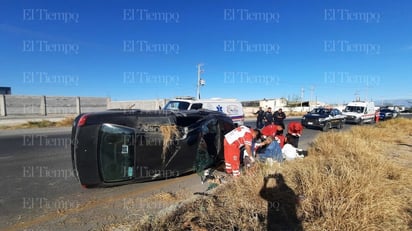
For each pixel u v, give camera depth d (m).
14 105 24.59
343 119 17.61
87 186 4.46
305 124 16.86
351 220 2.86
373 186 3.55
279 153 5.93
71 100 28.33
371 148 7.23
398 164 5.86
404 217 3.13
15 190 4.61
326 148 6.90
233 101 13.34
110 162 4.41
